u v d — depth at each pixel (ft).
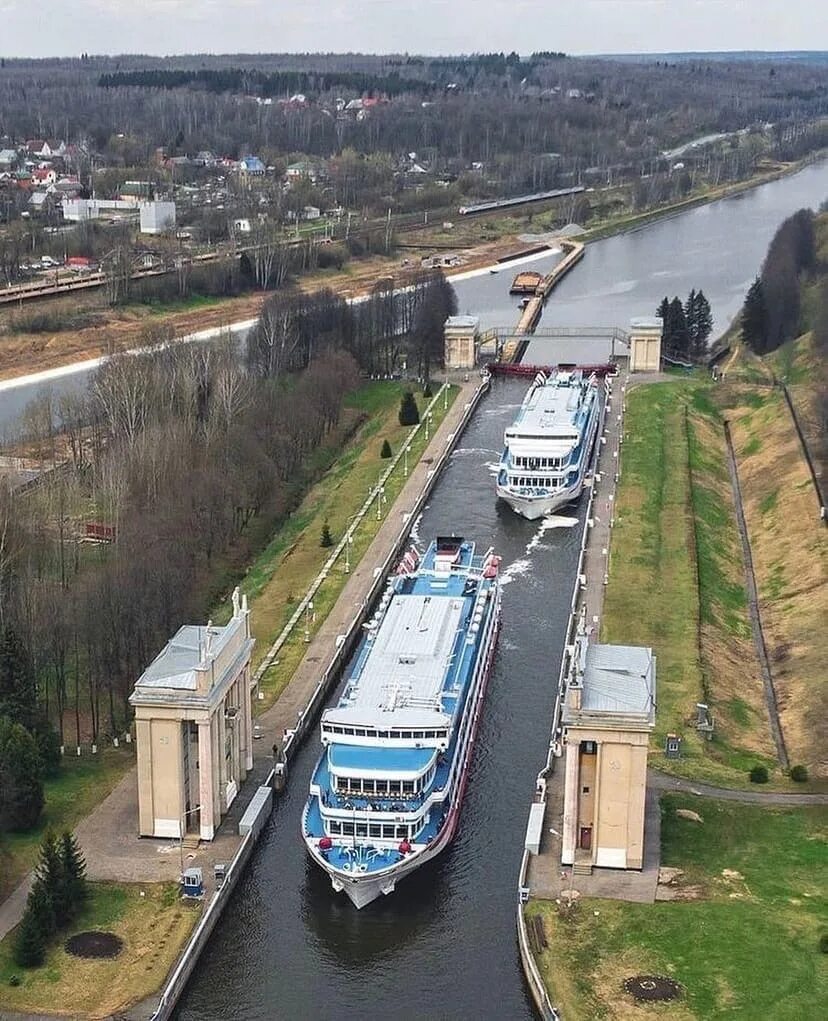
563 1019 631.97
